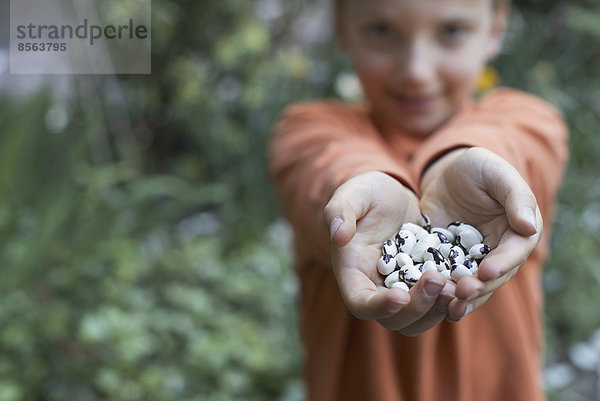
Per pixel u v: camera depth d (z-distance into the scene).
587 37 1.88
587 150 1.82
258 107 2.11
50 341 1.33
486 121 0.86
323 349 0.86
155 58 2.17
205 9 2.09
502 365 0.84
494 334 0.84
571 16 1.79
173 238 1.92
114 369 1.33
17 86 1.66
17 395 1.23
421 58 0.86
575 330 1.74
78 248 1.45
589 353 1.65
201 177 2.32
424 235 0.71
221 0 2.08
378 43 0.87
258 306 1.61
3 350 1.30
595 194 1.80
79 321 1.36
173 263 1.71
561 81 1.91
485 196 0.71
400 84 0.87
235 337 1.46
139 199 1.67
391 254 0.70
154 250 1.79
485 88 1.41
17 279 1.35
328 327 0.86
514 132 0.85
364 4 0.86
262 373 1.43
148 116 2.33
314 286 0.87
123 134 2.04
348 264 0.70
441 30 0.86
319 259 0.83
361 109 0.96
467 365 0.83
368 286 0.67
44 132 1.60
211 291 1.65
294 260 0.93
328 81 2.03
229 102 2.21
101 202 1.56
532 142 0.86
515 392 0.84
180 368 1.39
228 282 1.65
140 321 1.41
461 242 0.71
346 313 0.84
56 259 1.43
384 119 0.91
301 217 0.81
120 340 1.34
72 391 1.32
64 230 1.47
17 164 1.55
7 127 1.57
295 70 2.05
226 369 1.40
